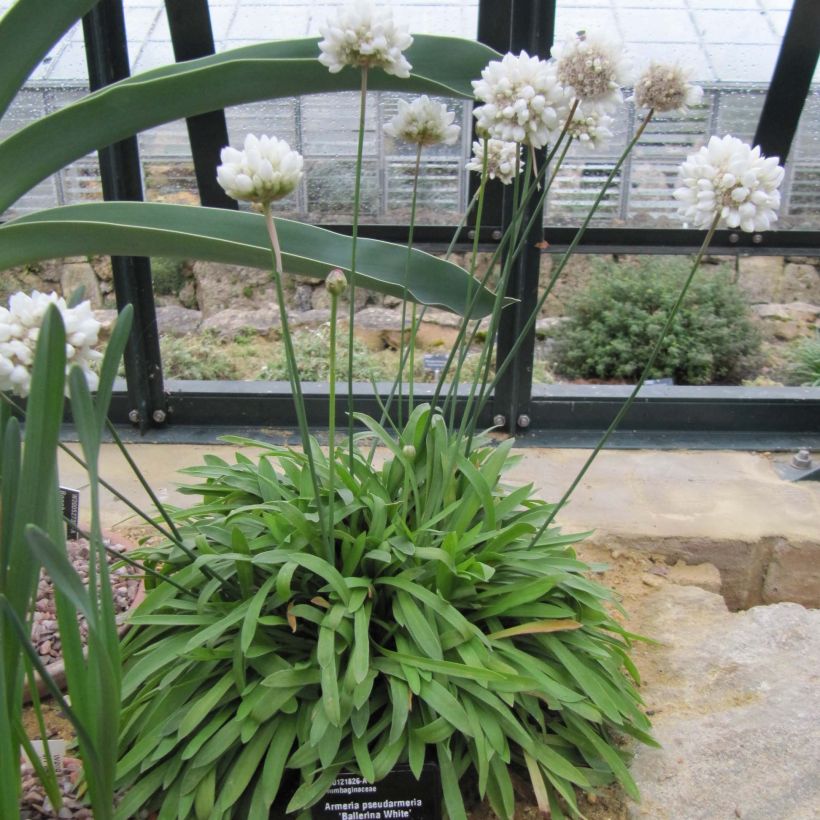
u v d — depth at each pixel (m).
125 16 2.25
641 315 3.21
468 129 2.36
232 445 2.28
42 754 1.13
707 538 1.83
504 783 1.02
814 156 2.51
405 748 1.05
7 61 1.03
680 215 1.01
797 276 3.33
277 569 1.13
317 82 1.15
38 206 2.44
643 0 2.43
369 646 1.07
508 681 1.03
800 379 3.10
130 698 1.14
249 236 1.16
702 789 1.14
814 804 1.12
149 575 1.30
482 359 1.26
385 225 2.44
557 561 1.19
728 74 2.43
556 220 2.51
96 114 1.05
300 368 2.85
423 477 1.27
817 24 2.26
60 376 0.71
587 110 1.06
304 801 0.97
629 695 1.19
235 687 1.08
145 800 1.01
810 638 1.48
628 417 2.41
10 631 0.82
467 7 2.23
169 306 3.27
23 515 0.76
